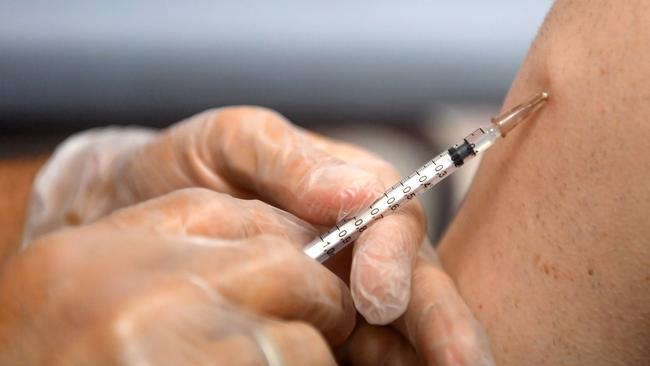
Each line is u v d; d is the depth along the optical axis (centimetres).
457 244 47
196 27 89
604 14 43
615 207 42
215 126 51
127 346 38
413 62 94
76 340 38
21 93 85
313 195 47
